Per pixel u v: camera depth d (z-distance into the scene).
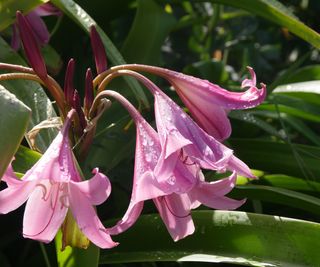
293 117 1.13
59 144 0.56
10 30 0.99
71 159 0.55
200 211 0.74
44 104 0.76
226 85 1.15
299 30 0.82
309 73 1.11
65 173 0.53
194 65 1.18
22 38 0.62
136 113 0.60
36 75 0.65
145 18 1.06
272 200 0.84
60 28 1.04
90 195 0.52
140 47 1.04
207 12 1.69
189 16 1.54
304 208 0.83
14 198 0.53
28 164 0.69
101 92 0.63
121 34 1.41
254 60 1.55
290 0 1.48
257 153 0.94
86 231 0.54
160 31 1.06
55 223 0.56
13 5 0.80
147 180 0.54
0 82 0.78
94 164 0.91
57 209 0.56
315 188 0.89
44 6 0.91
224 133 0.64
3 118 0.55
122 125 0.94
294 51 1.59
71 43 1.08
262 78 1.55
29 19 0.91
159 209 0.60
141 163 0.58
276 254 0.70
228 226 0.72
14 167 0.69
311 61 1.55
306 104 1.10
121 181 0.93
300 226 0.71
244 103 0.62
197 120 0.64
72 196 0.54
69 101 0.64
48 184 0.56
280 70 1.57
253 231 0.71
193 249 0.72
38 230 0.56
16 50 0.91
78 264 0.66
